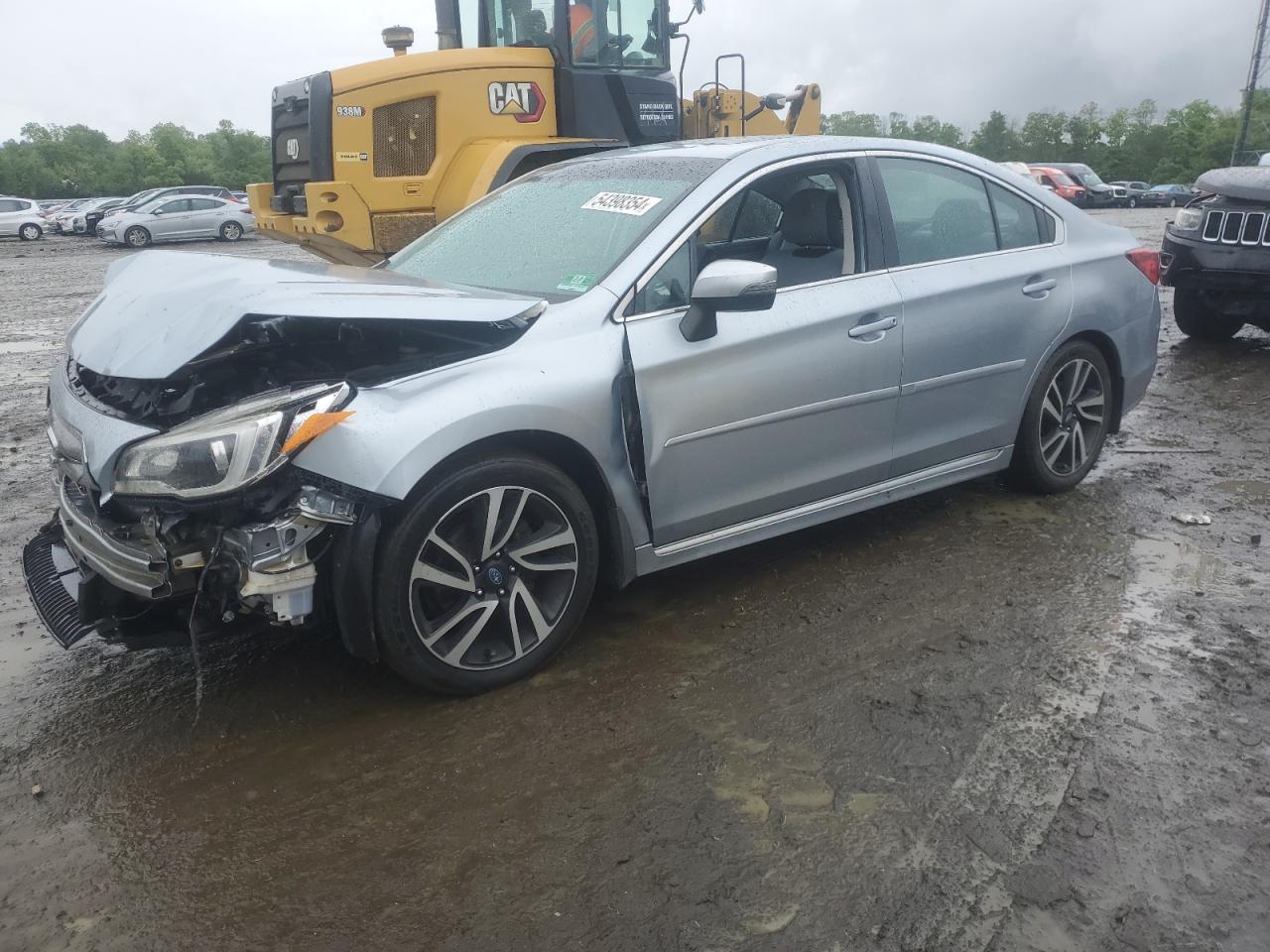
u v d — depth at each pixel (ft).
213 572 9.79
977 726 10.11
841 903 7.82
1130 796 8.95
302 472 9.51
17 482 19.42
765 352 12.32
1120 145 331.77
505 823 8.90
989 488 17.15
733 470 12.42
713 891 8.00
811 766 9.55
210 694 11.25
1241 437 20.03
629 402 11.42
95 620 10.35
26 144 334.85
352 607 10.01
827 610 12.80
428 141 28.12
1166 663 11.20
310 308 9.80
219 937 7.72
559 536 11.18
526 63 28.55
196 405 10.39
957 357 14.34
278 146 30.73
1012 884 7.97
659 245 12.00
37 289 60.03
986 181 15.30
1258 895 7.80
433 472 10.25
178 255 13.60
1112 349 16.55
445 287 12.11
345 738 10.30
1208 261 27.09
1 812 9.29
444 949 7.52
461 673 10.76
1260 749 9.62
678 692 10.95
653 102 30.48
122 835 8.93
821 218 13.67
